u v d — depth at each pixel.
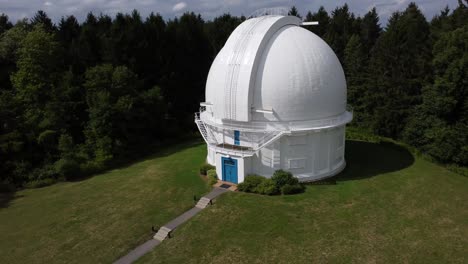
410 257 21.70
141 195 32.12
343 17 77.06
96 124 42.44
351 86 59.12
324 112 31.72
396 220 25.98
